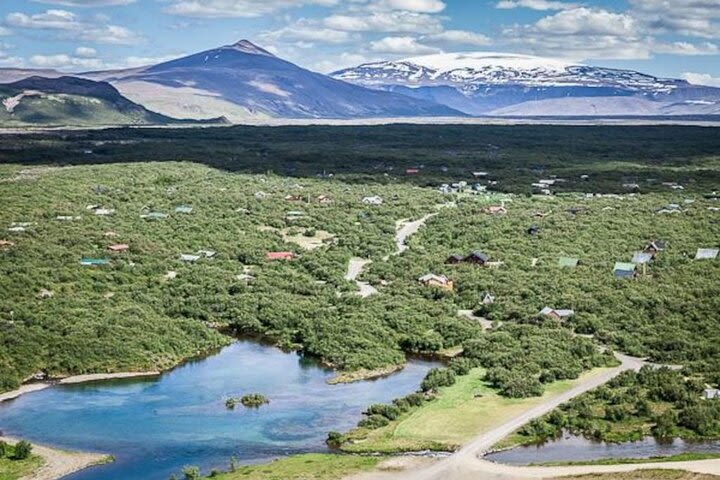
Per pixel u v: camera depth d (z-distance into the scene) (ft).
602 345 558.15
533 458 403.13
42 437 429.38
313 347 556.92
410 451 411.75
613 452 409.69
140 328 563.48
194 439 428.15
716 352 533.55
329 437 426.10
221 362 543.80
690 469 382.83
